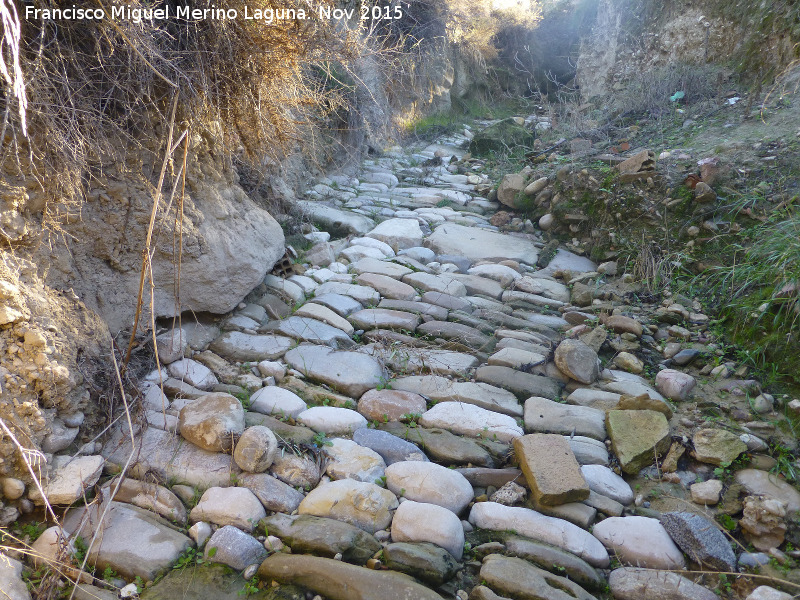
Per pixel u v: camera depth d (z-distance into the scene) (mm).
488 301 4387
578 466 2723
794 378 3260
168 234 3395
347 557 2348
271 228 4195
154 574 2268
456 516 2518
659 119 6734
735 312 3787
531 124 9414
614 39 9828
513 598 2219
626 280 4570
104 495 2545
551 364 3588
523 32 13086
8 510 2396
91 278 3162
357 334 3855
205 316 3740
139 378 3162
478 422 3070
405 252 5059
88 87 3078
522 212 6012
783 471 2791
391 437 2939
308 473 2705
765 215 4348
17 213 2748
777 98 5934
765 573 2381
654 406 3129
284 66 3906
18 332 2531
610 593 2346
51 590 2162
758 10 7035
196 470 2684
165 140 3443
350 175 7070
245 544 2354
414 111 9617
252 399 3148
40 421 2488
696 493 2725
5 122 2502
